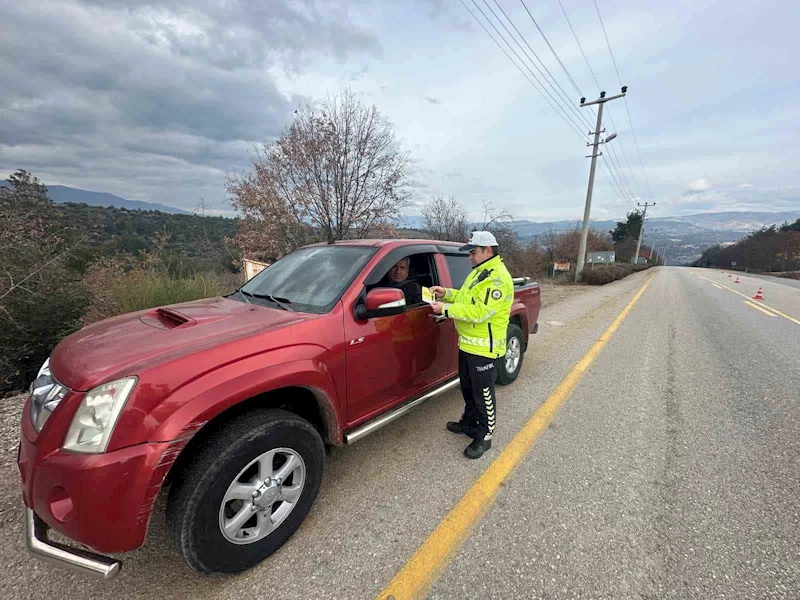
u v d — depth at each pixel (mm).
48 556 1594
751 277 31969
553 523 2264
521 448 3125
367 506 2410
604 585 1839
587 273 22125
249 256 10031
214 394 1749
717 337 7316
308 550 2062
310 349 2182
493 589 1817
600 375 5004
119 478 1545
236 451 1794
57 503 1590
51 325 4559
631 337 7254
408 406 2955
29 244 5355
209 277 7199
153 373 1673
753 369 5328
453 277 3627
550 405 4004
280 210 9336
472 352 2895
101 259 7355
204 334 2045
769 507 2422
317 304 2549
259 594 1807
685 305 12023
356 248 3070
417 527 2230
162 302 5566
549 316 9641
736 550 2057
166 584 1867
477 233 2916
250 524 2035
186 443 1660
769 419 3742
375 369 2607
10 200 5918
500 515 2330
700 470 2842
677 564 1961
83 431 1588
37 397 1864
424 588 1825
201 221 11320
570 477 2732
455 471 2787
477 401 2939
